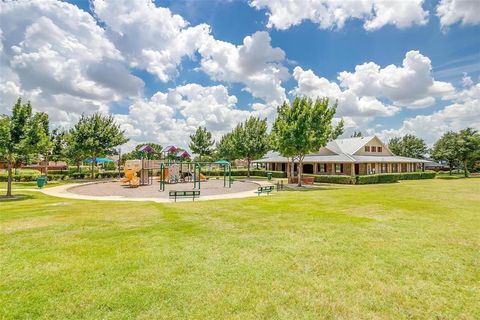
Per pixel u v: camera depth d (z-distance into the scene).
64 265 6.26
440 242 8.07
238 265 6.36
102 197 19.72
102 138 36.41
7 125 18.08
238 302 4.79
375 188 26.11
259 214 12.26
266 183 32.94
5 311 4.44
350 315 4.45
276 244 7.88
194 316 4.37
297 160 42.91
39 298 4.85
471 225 10.11
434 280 5.67
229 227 9.84
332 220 10.95
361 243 7.96
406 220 10.92
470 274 5.94
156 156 49.78
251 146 43.03
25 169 51.19
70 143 35.41
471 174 52.44
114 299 4.83
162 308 4.59
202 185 30.94
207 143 49.16
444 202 15.81
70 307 4.59
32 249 7.33
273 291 5.18
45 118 28.70
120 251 7.21
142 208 14.04
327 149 43.28
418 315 4.46
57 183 30.81
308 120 27.42
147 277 5.69
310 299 4.91
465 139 44.84
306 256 6.95
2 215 12.05
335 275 5.87
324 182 35.16
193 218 11.41
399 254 7.08
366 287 5.36
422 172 41.72
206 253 7.12
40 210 13.45
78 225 10.05
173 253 7.09
